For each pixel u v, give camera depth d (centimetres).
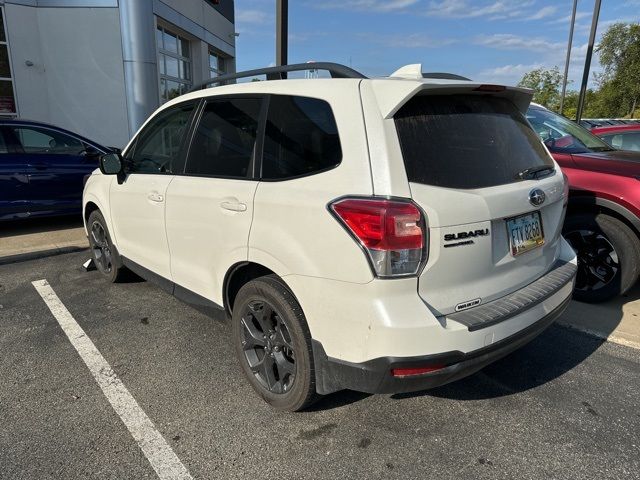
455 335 219
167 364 331
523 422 271
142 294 455
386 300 214
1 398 291
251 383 292
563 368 328
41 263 550
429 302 222
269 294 259
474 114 257
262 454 246
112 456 244
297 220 238
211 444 253
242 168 282
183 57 1572
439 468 237
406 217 211
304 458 243
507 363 334
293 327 250
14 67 1153
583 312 414
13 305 430
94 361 335
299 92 260
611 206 395
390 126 222
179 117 352
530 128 303
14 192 668
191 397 293
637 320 398
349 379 232
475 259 233
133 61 1209
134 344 359
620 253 399
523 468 237
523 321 246
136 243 392
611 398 293
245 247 270
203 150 318
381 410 281
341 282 223
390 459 243
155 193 350
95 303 434
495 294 249
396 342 213
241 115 292
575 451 248
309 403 264
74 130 1227
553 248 300
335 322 229
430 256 217
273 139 267
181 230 325
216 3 1675
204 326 389
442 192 222
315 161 242
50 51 1184
